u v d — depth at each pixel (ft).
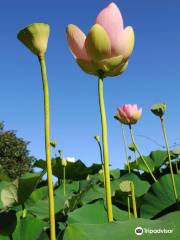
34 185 2.63
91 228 2.17
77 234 2.14
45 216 3.82
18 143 42.09
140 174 6.61
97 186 4.88
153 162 6.88
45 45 2.17
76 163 6.59
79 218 3.20
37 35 2.14
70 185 5.57
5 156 41.70
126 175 5.22
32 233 2.75
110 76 2.45
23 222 2.81
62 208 3.92
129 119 4.97
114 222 2.23
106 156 2.31
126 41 2.37
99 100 2.39
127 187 3.39
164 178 3.96
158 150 7.06
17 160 42.09
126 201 4.09
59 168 6.63
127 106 4.98
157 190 3.91
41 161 6.70
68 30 2.44
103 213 3.34
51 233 2.02
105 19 2.38
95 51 2.34
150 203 3.90
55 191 5.26
